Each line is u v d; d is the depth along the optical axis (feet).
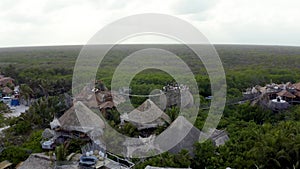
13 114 169.58
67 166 74.38
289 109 133.59
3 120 144.46
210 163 75.72
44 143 98.89
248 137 89.30
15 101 197.67
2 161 91.50
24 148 99.25
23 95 199.00
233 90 161.79
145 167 68.74
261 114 120.57
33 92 202.59
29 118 134.72
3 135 120.57
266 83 196.03
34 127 132.67
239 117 117.91
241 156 78.07
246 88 180.45
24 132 127.24
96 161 75.51
